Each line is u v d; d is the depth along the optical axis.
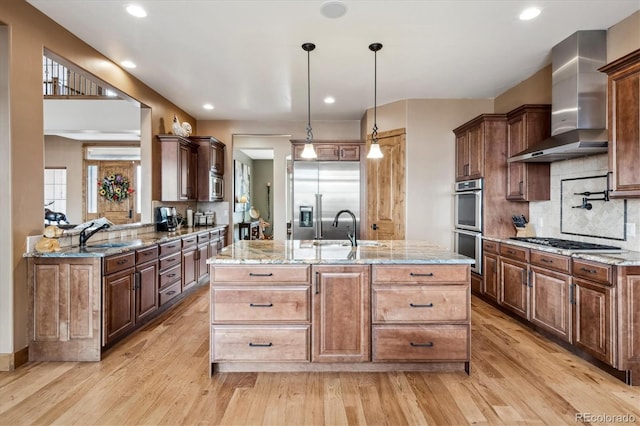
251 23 2.97
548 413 2.06
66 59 3.07
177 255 4.25
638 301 2.38
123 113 5.86
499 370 2.59
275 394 2.26
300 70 4.00
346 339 2.49
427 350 2.49
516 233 4.20
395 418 2.01
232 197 6.40
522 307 3.45
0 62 2.51
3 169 2.53
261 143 7.39
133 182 7.71
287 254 2.67
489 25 3.01
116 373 2.54
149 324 3.61
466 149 4.63
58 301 2.73
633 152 2.48
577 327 2.75
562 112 3.31
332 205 5.46
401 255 2.63
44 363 2.69
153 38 3.23
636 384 2.36
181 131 5.04
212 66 3.88
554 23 2.98
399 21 2.95
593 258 2.56
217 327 2.48
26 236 2.68
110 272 2.87
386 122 5.30
